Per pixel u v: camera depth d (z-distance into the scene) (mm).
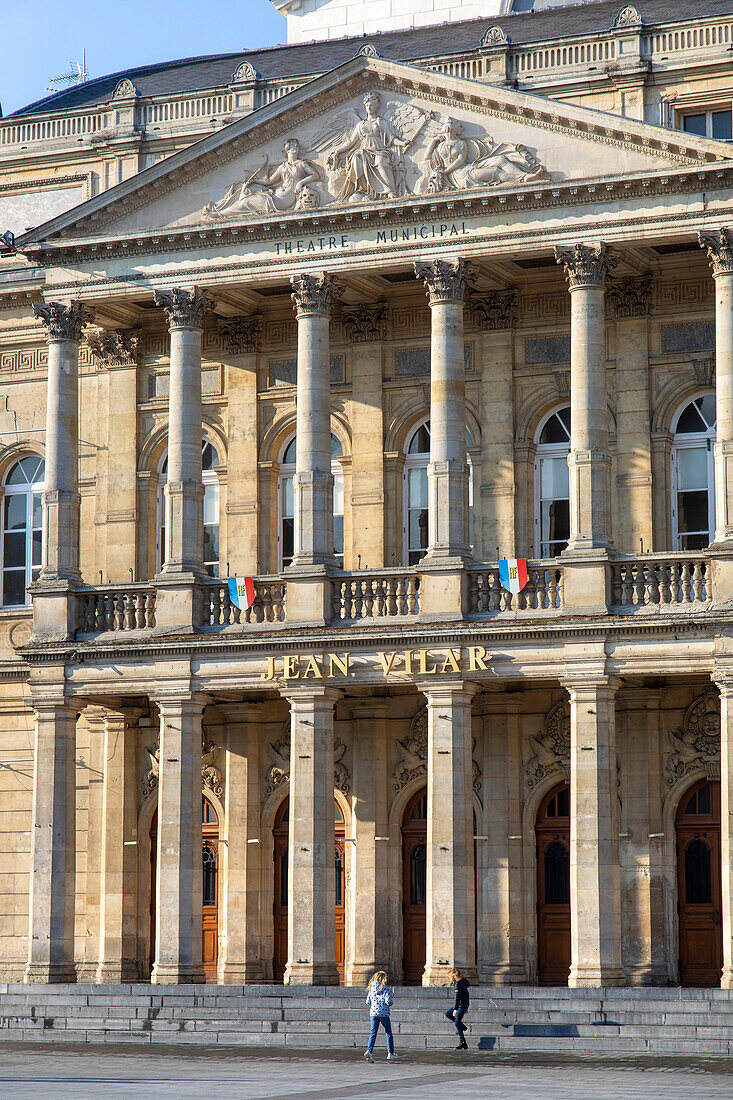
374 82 69438
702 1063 53875
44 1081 50188
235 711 74625
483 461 72438
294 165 70250
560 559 65750
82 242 72625
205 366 77062
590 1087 47375
